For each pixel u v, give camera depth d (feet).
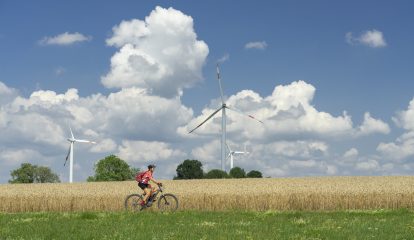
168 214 84.84
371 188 128.16
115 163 431.84
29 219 77.97
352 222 71.51
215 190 131.13
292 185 155.53
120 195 117.29
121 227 64.75
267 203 112.78
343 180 191.72
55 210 114.83
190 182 196.34
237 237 55.21
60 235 58.03
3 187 175.42
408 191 114.62
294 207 112.68
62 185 192.03
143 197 94.48
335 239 54.80
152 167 93.61
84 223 70.69
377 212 91.76
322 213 90.33
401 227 65.67
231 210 107.76
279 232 60.18
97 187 166.30
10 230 62.34
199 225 67.46
